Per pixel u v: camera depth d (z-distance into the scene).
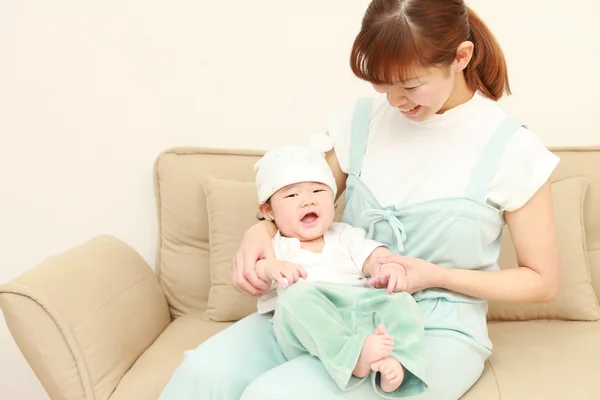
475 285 1.25
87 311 1.38
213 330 1.64
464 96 1.31
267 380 1.08
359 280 1.29
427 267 1.24
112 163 1.95
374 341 1.05
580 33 1.87
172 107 1.93
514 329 1.57
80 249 1.58
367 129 1.42
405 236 1.31
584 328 1.55
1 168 1.94
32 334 1.29
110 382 1.35
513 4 1.87
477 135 1.29
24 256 1.98
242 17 1.90
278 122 1.95
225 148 1.90
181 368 1.18
